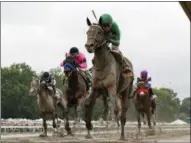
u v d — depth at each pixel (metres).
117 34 15.69
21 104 100.00
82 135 24.84
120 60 15.71
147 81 29.44
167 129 47.47
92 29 14.57
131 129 40.09
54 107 24.41
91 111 15.59
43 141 17.50
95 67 15.17
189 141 23.42
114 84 15.12
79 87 21.48
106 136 23.73
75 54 21.70
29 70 111.12
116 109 17.00
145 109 28.98
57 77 77.19
